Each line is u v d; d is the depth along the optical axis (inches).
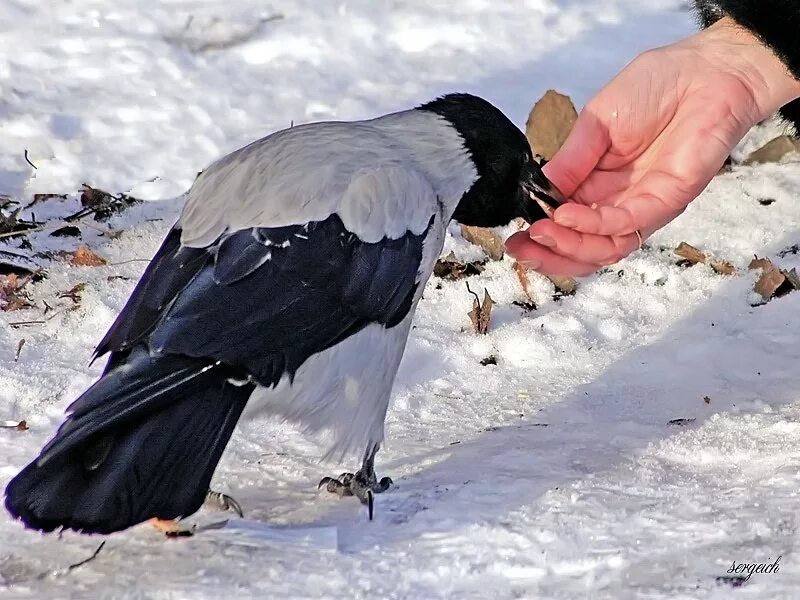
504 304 363.9
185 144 450.9
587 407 309.9
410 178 263.4
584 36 522.6
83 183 425.1
